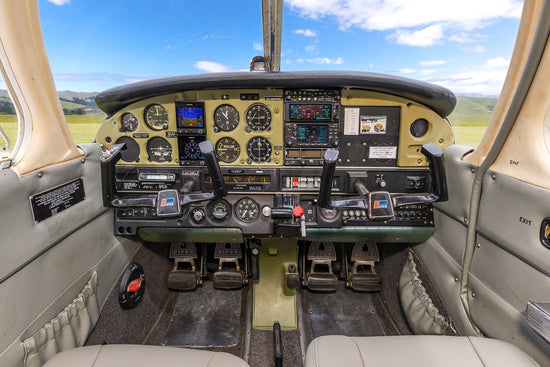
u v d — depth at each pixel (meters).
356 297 2.63
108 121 2.17
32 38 1.34
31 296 1.33
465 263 1.65
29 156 1.35
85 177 1.74
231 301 2.60
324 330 2.32
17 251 1.26
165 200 1.76
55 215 1.49
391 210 1.72
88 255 1.76
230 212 2.24
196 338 2.27
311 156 2.18
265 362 2.05
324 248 2.71
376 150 2.14
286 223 2.16
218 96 2.09
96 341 1.82
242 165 2.22
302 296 2.65
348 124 2.11
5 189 1.21
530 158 1.24
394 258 2.52
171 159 2.24
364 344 1.31
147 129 2.16
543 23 1.05
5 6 1.25
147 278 2.40
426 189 2.16
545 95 1.18
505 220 1.36
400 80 1.90
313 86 2.02
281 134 2.15
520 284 1.29
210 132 2.16
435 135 2.06
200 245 2.78
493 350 1.23
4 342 1.19
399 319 2.32
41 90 1.41
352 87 2.00
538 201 1.19
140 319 2.23
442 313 1.89
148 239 2.28
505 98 1.41
